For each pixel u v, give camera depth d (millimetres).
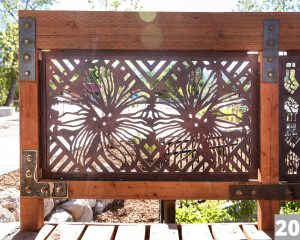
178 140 3094
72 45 3021
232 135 3096
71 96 3076
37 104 3037
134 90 3055
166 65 3051
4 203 4637
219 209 5926
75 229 3043
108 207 7035
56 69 3070
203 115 3074
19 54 3021
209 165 3094
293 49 3047
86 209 6121
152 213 6852
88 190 3049
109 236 2881
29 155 3031
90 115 3074
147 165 3098
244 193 3035
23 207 3053
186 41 3014
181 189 3045
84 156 3094
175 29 3014
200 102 3066
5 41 20250
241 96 3086
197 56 3059
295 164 3133
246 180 3094
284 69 3098
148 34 3010
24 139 3037
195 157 3096
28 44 3020
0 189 5332
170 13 3010
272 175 3043
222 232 2975
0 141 11891
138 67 3043
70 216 5707
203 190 3041
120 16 3010
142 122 3066
